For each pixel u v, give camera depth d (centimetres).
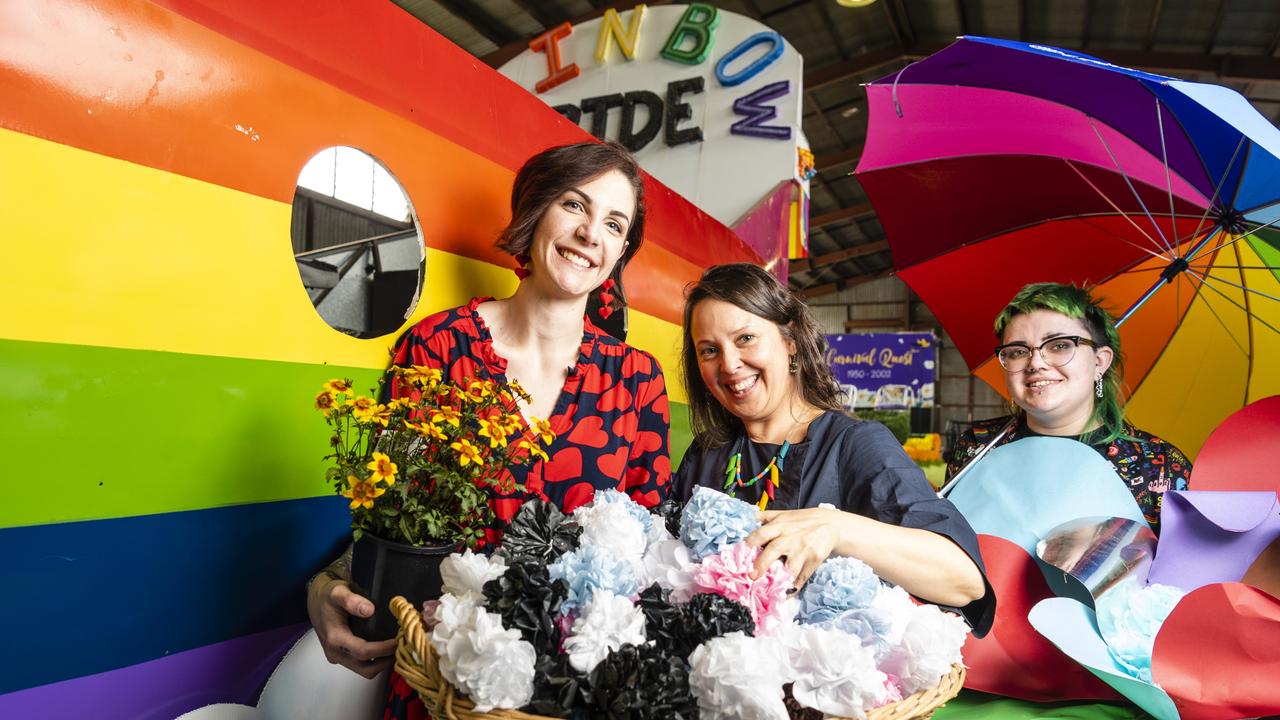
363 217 183
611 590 102
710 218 365
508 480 141
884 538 126
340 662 132
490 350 168
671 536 126
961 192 297
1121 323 259
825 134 1738
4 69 106
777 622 103
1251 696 161
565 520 120
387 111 174
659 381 187
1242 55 1192
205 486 134
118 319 120
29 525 110
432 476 129
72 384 114
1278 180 239
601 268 172
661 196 315
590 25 531
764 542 116
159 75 125
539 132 233
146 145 123
